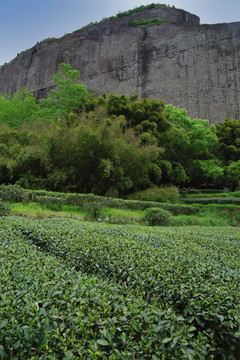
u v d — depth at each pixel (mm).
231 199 16641
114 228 5344
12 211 8055
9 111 20812
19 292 1870
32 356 1469
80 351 1499
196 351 1729
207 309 2078
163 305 2186
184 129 25578
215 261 3260
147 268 2779
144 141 16375
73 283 2189
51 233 4246
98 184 13156
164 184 19469
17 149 13078
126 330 1761
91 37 54844
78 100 22125
